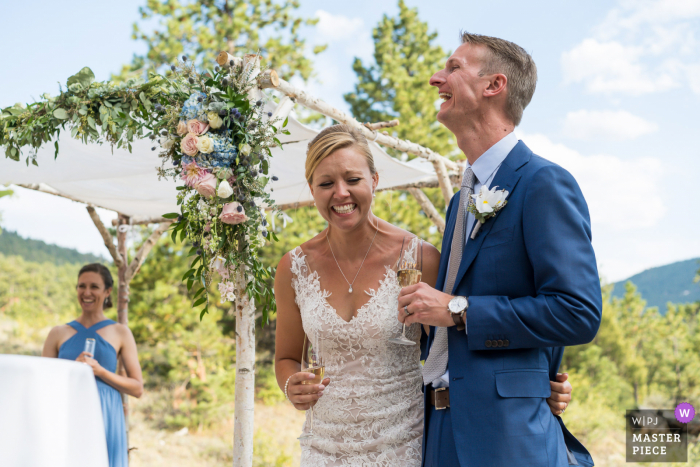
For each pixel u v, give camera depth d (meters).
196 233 2.69
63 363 1.16
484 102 2.00
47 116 2.99
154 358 12.56
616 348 17.36
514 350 1.83
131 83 2.88
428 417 2.04
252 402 2.77
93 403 1.20
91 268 4.28
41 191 4.78
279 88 3.04
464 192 2.06
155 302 11.98
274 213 2.78
